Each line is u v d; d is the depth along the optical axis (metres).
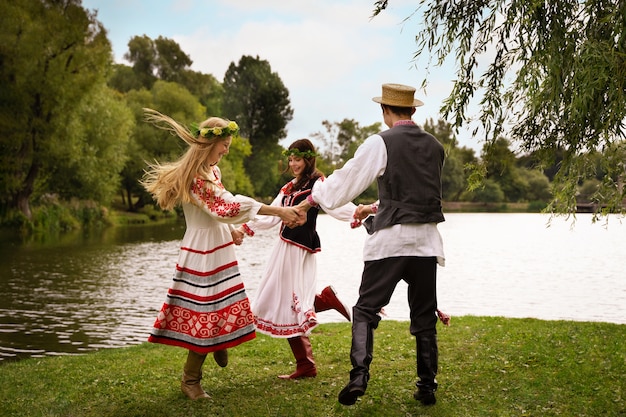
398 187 3.68
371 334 3.66
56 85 26.03
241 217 3.93
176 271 3.99
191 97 44.56
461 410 3.78
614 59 3.61
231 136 4.06
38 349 7.78
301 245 4.55
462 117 4.50
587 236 33.97
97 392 4.28
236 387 4.33
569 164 4.06
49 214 30.23
